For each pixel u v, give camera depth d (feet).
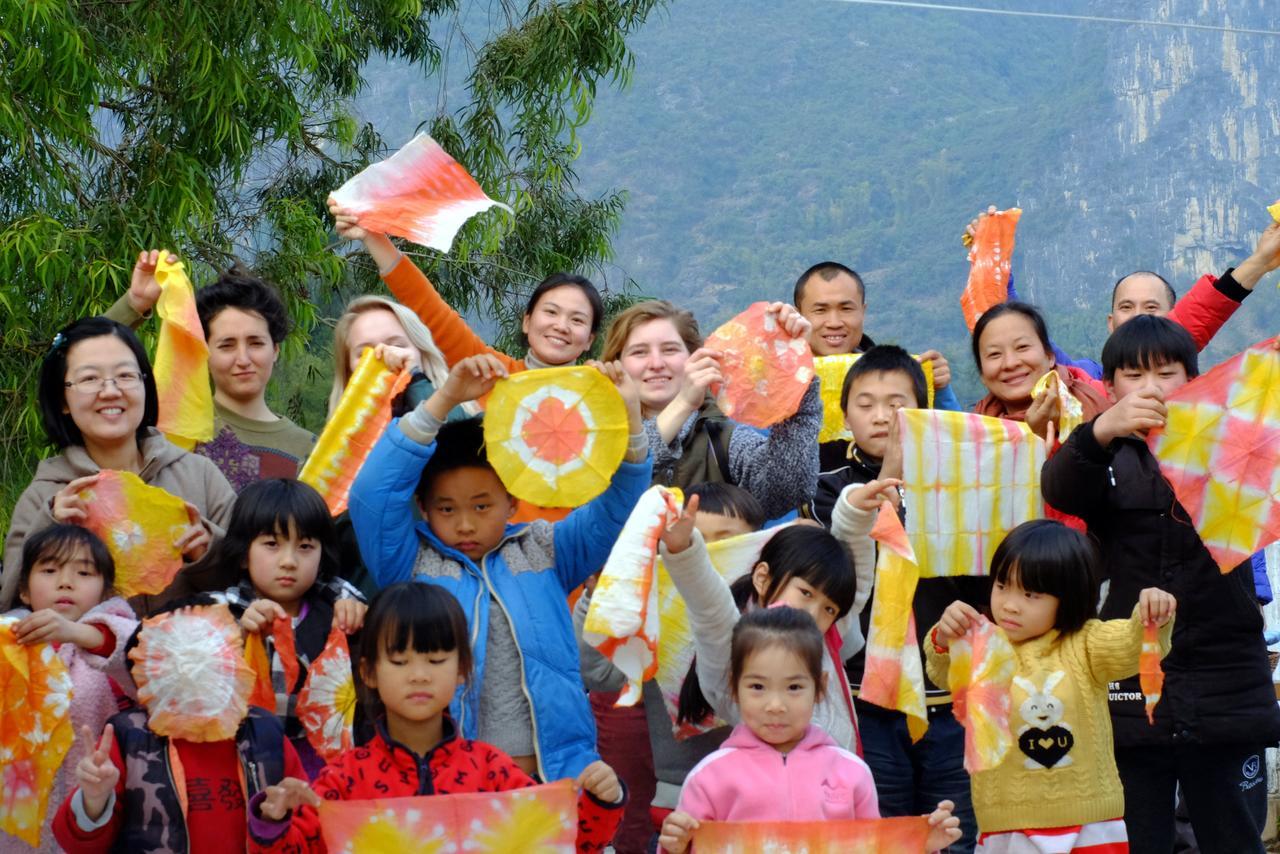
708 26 577.43
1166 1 533.96
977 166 463.83
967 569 16.40
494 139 41.63
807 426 16.90
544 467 13.87
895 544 14.79
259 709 13.15
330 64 42.55
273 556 14.15
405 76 172.35
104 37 32.32
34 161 29.55
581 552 14.51
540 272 41.83
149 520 14.80
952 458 16.49
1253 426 14.83
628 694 12.84
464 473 14.17
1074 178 460.55
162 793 12.68
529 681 13.66
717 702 14.30
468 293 42.39
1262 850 15.80
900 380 17.39
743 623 13.46
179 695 12.64
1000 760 14.17
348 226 14.90
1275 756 25.40
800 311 21.01
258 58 33.45
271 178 41.29
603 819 12.18
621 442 13.93
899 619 14.67
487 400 13.88
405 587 12.57
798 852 12.59
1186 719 15.43
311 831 12.09
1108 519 15.97
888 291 378.12
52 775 13.21
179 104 32.73
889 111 515.50
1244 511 14.80
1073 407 17.08
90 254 29.76
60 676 13.32
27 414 28.55
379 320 18.22
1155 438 14.98
